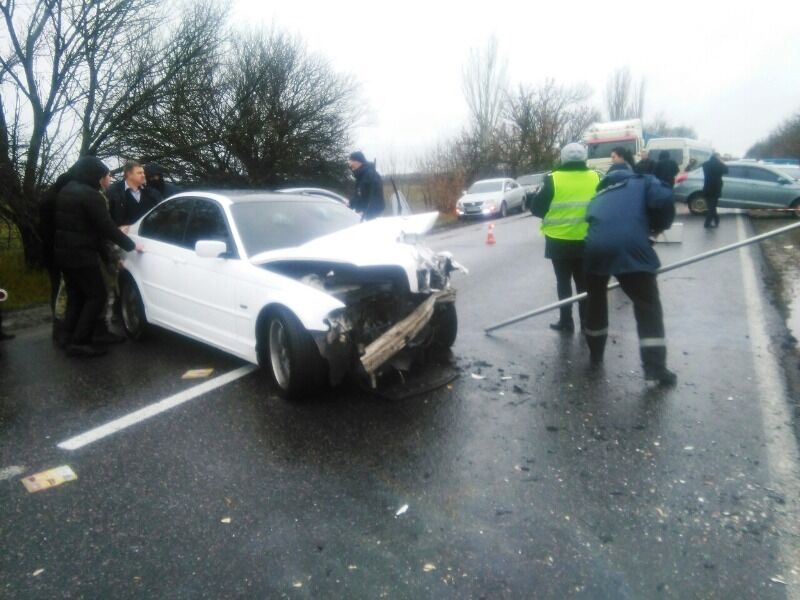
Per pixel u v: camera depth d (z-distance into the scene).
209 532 2.91
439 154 27.50
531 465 3.46
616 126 22.38
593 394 4.45
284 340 4.46
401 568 2.62
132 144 14.59
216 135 19.39
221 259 5.04
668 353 5.35
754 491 3.13
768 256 10.36
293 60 22.45
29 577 2.62
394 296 4.79
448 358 5.35
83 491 3.31
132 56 11.49
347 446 3.76
